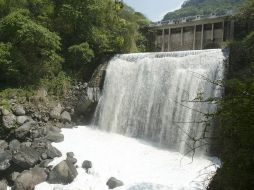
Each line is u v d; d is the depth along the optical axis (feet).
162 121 95.96
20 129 88.74
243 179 22.22
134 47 139.33
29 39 103.55
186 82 92.53
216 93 84.38
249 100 20.77
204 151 81.41
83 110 110.52
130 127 103.19
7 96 97.96
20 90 101.86
